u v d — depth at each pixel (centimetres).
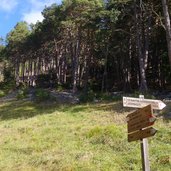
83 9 4753
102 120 2570
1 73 9769
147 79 4997
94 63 5859
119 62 5322
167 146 1677
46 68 8181
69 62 6744
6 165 1608
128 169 1445
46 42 6494
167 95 3647
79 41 5103
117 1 3875
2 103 4741
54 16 5294
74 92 4750
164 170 1374
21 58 7912
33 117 3200
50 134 2256
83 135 2086
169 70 4712
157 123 2148
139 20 4166
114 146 1766
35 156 1722
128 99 1047
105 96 3669
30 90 5775
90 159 1569
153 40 4619
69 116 2956
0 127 2805
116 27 4225
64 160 1570
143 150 998
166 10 3031
